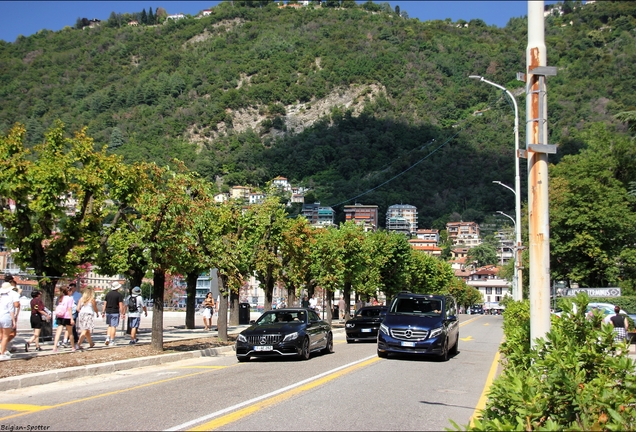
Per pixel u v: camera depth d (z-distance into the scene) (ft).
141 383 40.40
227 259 70.95
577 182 158.92
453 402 33.68
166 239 59.00
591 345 22.59
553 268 166.09
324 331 63.77
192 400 32.73
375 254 159.33
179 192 59.36
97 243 79.46
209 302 97.14
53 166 71.77
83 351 57.00
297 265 107.14
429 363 55.21
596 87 536.42
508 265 235.61
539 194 27.50
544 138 27.61
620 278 169.07
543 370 22.06
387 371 47.57
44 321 64.80
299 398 33.47
